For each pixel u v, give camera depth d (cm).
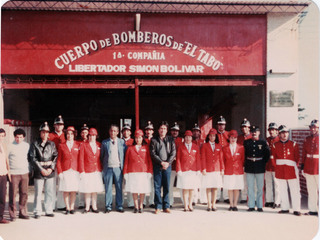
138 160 747
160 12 951
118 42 945
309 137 748
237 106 1297
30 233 615
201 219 707
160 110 1625
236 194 777
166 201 761
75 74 938
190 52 959
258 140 772
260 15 977
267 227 653
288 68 976
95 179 748
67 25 937
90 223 677
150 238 593
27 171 708
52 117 1581
